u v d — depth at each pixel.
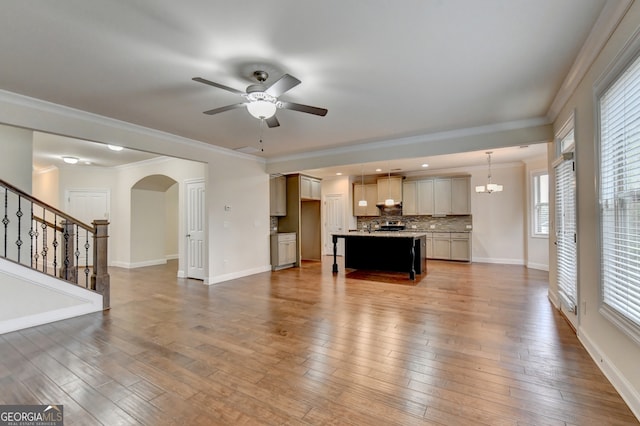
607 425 1.72
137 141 4.29
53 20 1.99
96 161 6.79
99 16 1.95
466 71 2.73
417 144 4.89
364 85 3.00
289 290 4.94
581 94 2.67
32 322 3.34
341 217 9.42
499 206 7.52
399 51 2.41
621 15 1.86
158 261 7.85
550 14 1.98
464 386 2.12
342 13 1.95
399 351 2.68
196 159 5.20
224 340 2.94
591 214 2.48
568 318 3.33
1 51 2.35
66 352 2.69
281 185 7.43
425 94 3.22
